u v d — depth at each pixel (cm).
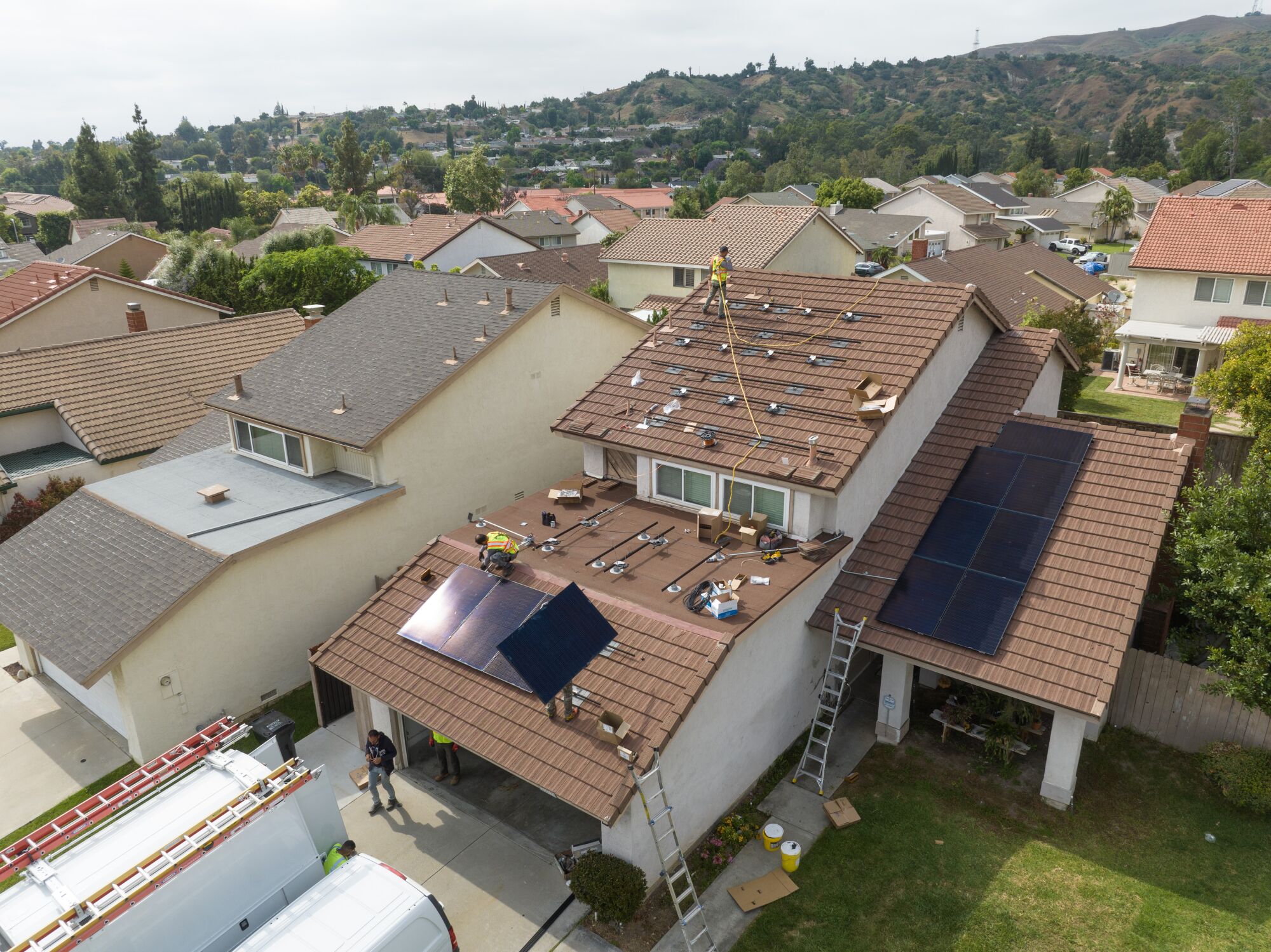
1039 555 1530
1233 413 3466
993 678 1359
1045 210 10681
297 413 2061
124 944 917
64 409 2698
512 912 1241
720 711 1320
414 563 1642
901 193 9144
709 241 4788
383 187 17512
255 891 1039
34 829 1452
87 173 11100
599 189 16762
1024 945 1155
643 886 1192
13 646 2088
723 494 1680
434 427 2066
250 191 13762
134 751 1622
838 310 1894
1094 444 1725
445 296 2442
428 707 1341
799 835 1365
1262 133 16312
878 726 1577
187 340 3103
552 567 1544
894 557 1608
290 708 1778
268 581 1759
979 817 1388
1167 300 3909
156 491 2012
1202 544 1430
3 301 3753
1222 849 1308
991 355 2003
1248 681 1330
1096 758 1511
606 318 2500
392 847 1370
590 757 1182
